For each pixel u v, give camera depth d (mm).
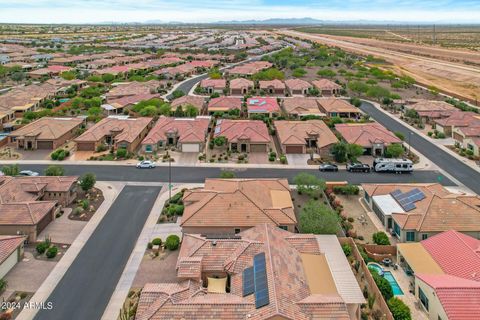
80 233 56375
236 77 185500
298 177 69188
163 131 96875
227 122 103562
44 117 106250
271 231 46781
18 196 59469
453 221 54062
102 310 41625
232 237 49500
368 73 196000
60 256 50875
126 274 47562
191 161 85938
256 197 58844
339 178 77562
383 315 40344
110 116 113438
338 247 49219
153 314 35719
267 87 157375
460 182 75875
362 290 44031
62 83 156875
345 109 122125
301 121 105812
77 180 67250
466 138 92875
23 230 53375
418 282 42781
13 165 76500
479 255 43938
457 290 38312
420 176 78688
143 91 143750
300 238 47438
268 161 86625
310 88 158500
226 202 56562
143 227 58312
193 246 46250
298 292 37969
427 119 116562
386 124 114750
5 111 114812
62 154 85625
